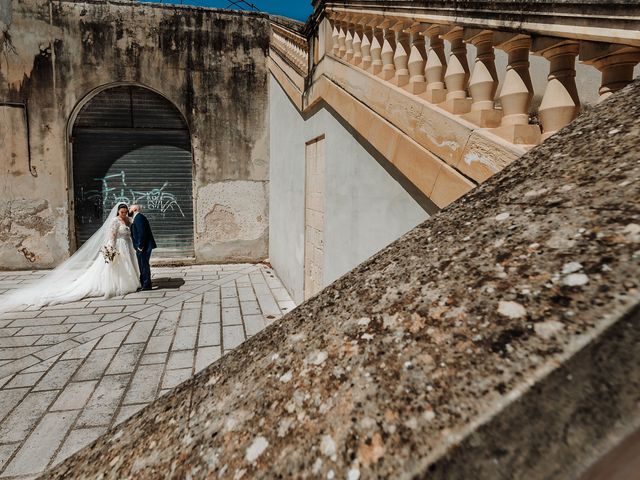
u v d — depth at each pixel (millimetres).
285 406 729
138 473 774
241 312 5953
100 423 3086
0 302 6328
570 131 1105
